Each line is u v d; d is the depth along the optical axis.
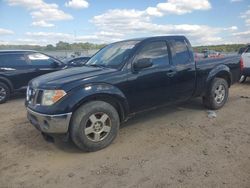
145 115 6.49
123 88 4.94
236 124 5.80
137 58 5.20
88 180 3.73
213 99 6.64
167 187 3.47
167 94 5.65
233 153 4.38
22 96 10.33
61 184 3.66
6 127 6.12
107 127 4.71
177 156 4.33
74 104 4.36
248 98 8.22
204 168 3.91
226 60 6.90
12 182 3.76
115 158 4.36
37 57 9.88
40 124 4.53
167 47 5.71
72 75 4.79
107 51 5.93
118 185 3.57
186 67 5.91
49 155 4.57
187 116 6.38
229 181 3.55
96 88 4.58
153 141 4.99
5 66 9.11
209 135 5.20
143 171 3.90
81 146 4.50
